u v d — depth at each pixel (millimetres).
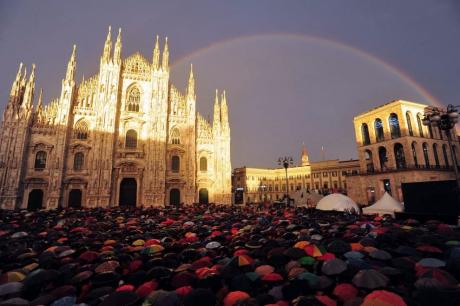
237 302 6691
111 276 9727
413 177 53594
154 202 62438
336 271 9086
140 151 63969
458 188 21734
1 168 51875
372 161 66812
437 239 13070
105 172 59438
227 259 11695
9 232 20125
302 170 120438
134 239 17500
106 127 61281
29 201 54000
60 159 56625
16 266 11641
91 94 63031
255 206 57531
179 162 68750
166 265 11492
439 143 62969
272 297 7676
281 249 12008
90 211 39156
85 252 12875
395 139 60438
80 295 8961
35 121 57094
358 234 16859
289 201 55719
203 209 44750
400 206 34250
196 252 13047
